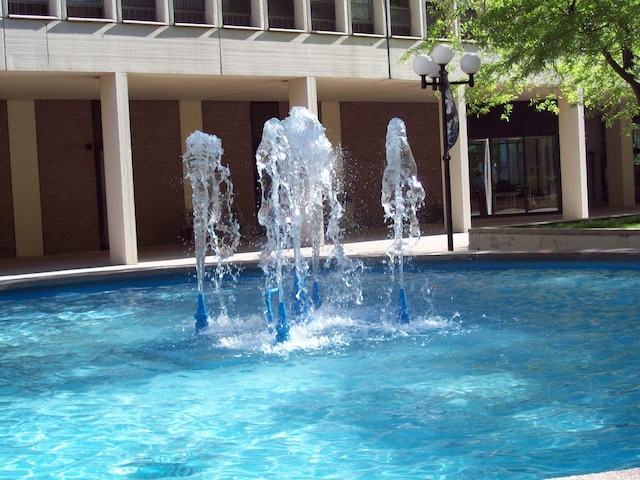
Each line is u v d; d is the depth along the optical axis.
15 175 21.81
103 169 23.06
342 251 14.94
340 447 5.46
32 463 5.39
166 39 18.44
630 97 20.77
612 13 15.82
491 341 8.47
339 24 20.94
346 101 26.75
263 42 19.66
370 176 27.33
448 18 19.50
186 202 24.27
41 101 22.11
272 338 9.14
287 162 11.42
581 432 5.52
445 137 16.16
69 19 17.38
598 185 32.50
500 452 5.21
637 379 6.78
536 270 13.54
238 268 15.13
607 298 10.59
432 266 14.53
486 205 29.23
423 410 6.20
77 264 18.70
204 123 24.50
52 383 7.62
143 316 11.15
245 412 6.36
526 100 29.28
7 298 13.25
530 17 16.86
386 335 9.01
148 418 6.33
